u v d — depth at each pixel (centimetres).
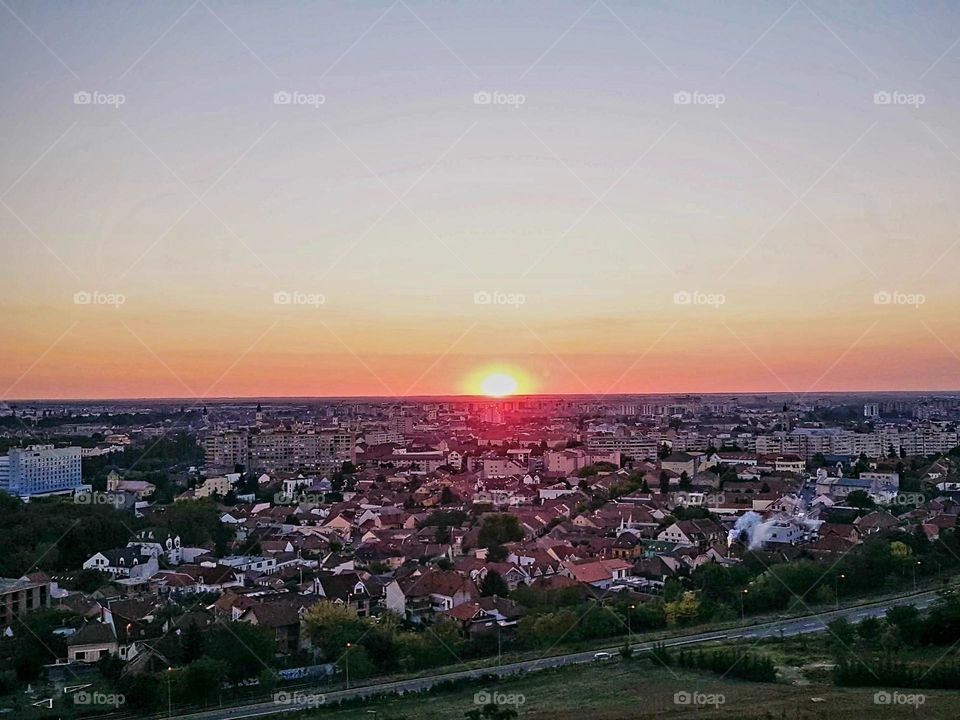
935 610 13438
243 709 11488
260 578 19650
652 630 14925
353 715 10950
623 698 11031
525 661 13288
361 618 15175
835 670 11600
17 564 19300
